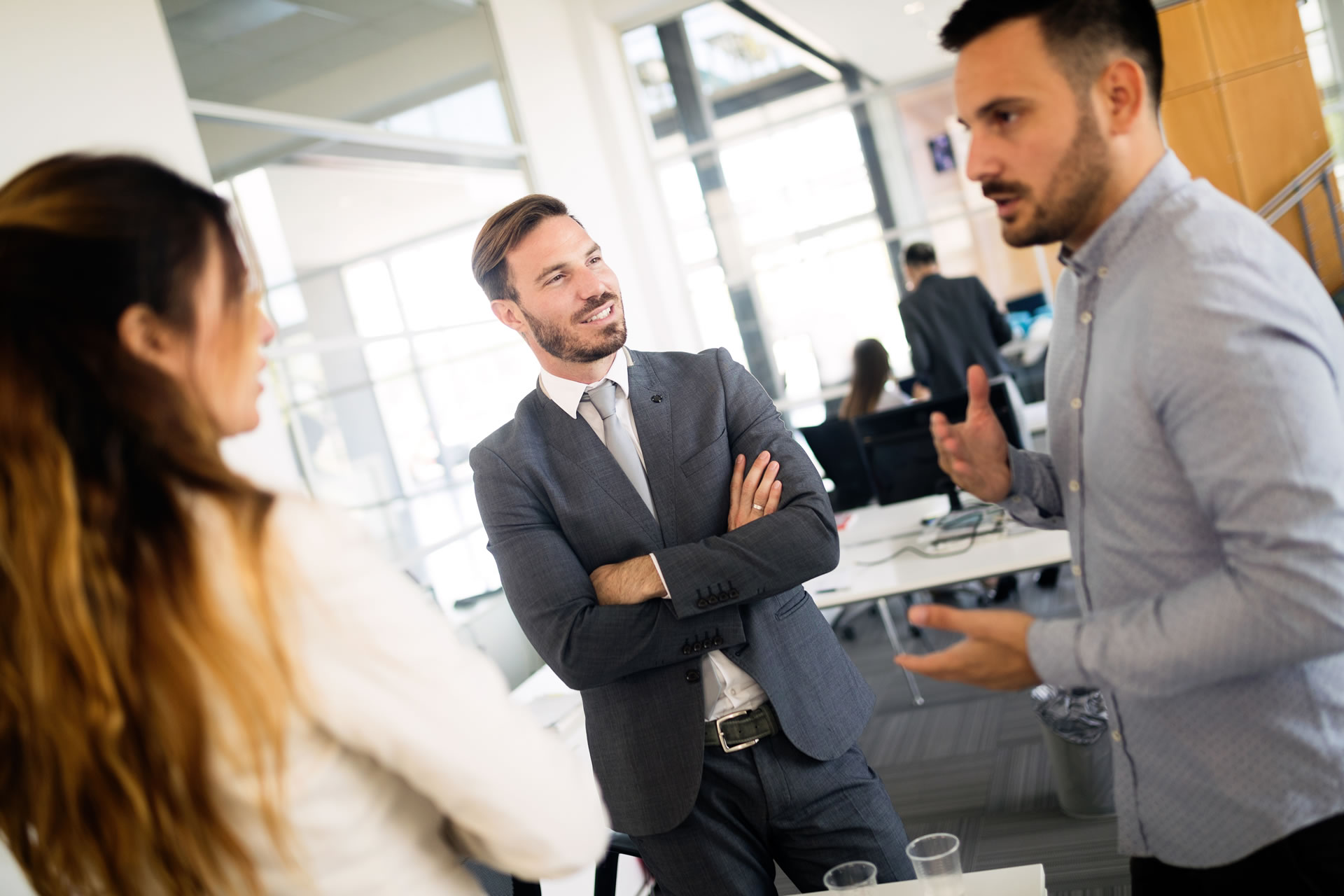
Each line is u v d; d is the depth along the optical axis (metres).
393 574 0.90
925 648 5.21
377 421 3.92
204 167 3.09
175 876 0.82
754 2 6.46
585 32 6.48
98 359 0.78
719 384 1.91
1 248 0.77
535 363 5.08
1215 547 1.01
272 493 0.86
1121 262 1.04
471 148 5.02
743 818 1.77
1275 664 0.90
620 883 3.56
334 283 3.87
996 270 6.83
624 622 1.71
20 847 0.87
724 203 7.08
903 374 6.84
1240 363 0.91
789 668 1.76
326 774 0.86
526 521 1.81
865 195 6.94
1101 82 1.01
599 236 6.16
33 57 2.57
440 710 0.86
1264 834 1.04
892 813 1.84
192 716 0.79
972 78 1.04
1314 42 6.75
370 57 4.35
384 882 0.89
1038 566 3.05
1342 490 0.88
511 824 0.89
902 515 4.21
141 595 0.77
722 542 1.72
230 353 0.86
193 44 3.34
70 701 0.77
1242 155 6.04
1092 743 3.24
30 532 0.75
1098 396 1.06
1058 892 2.89
